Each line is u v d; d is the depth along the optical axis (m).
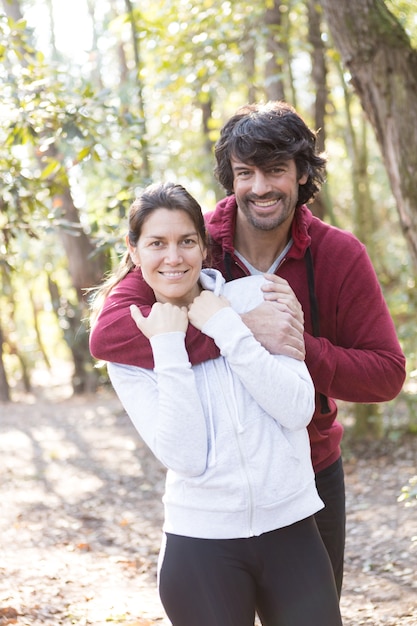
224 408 2.11
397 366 2.53
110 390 16.16
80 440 11.23
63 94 4.66
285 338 2.18
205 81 8.27
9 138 4.57
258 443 2.10
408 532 5.75
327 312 2.62
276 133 2.29
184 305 2.29
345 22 4.48
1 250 4.88
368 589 4.62
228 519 2.10
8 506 7.24
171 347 2.08
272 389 2.06
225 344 2.09
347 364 2.43
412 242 4.59
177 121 10.74
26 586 4.57
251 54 9.04
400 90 4.46
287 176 2.36
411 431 9.22
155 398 2.14
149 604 4.38
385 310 2.62
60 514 6.93
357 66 4.52
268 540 2.12
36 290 21.67
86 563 5.24
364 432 9.09
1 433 12.38
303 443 2.18
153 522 6.67
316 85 8.87
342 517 2.79
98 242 4.68
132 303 2.29
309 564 2.13
